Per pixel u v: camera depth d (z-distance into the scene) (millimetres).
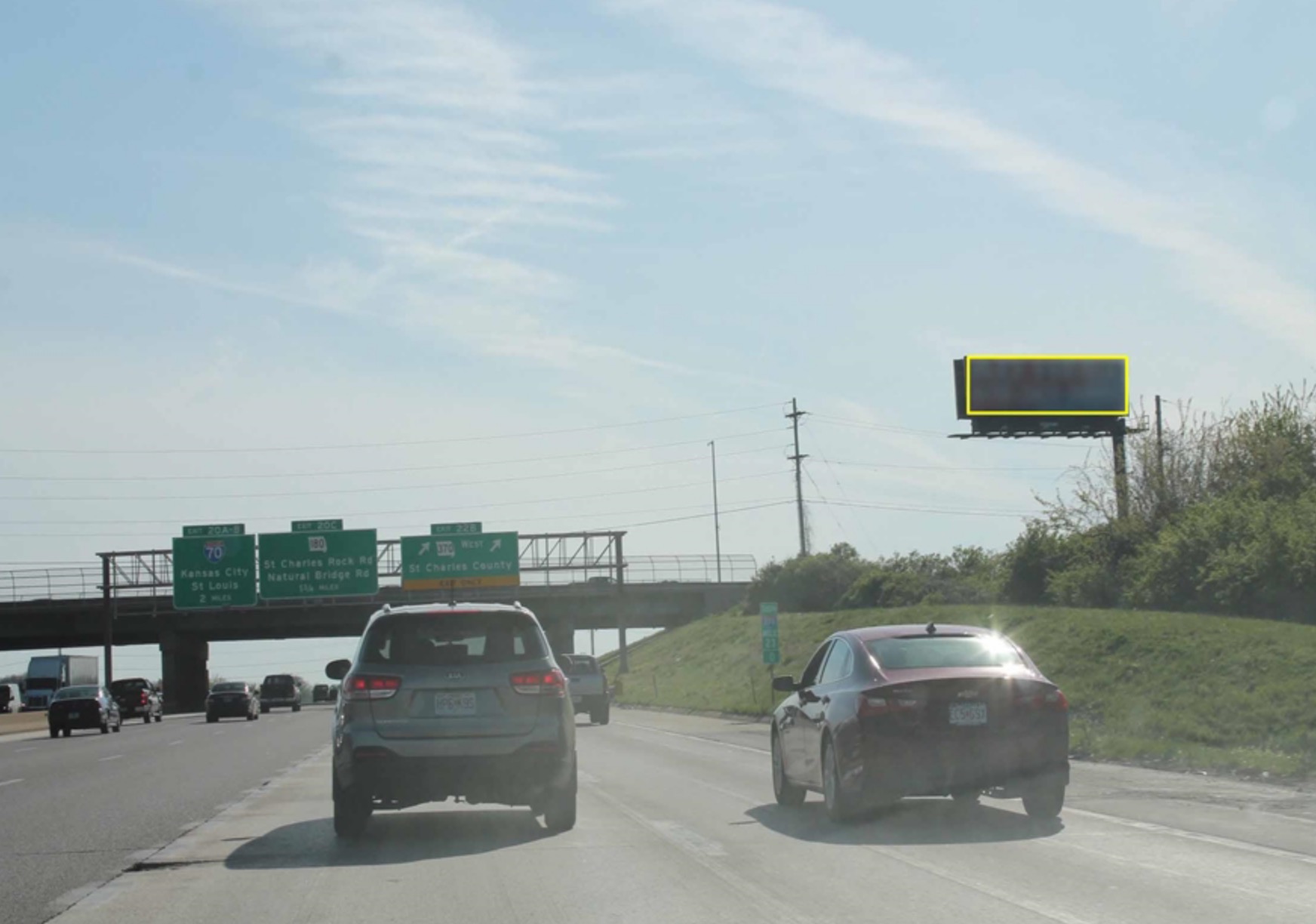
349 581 62531
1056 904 9195
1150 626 30906
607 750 26281
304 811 16469
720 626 72875
